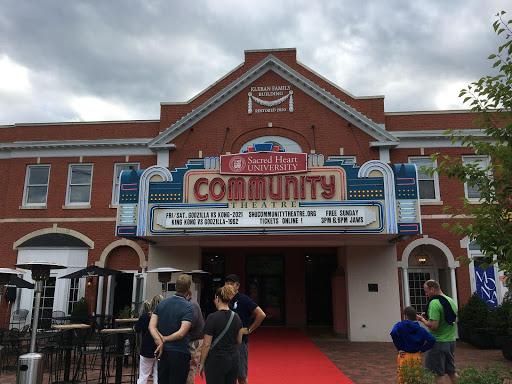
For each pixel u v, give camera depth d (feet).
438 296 23.62
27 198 61.98
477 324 47.93
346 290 53.72
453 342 23.27
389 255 53.01
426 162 58.39
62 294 56.29
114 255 58.80
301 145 57.93
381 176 43.52
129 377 32.96
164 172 45.09
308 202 43.32
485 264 17.58
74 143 61.72
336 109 58.49
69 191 61.46
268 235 44.98
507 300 44.29
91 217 59.57
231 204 43.88
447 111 59.00
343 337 53.26
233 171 44.42
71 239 58.59
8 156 63.31
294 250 66.23
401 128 59.16
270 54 60.08
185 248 54.49
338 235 44.65
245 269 65.82
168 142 59.21
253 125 58.85
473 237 17.80
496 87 19.01
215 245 55.01
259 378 31.78
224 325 18.72
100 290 57.00
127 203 44.98
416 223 42.29
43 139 62.85
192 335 23.81
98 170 61.26
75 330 33.88
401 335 22.22
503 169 18.04
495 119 19.75
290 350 43.80
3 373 34.09
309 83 58.59
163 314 19.35
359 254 53.26
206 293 64.54
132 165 61.36
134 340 29.81
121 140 61.21
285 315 64.34
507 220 17.31
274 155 44.52
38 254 57.88
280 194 43.65
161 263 54.44
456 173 19.35
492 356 41.91
